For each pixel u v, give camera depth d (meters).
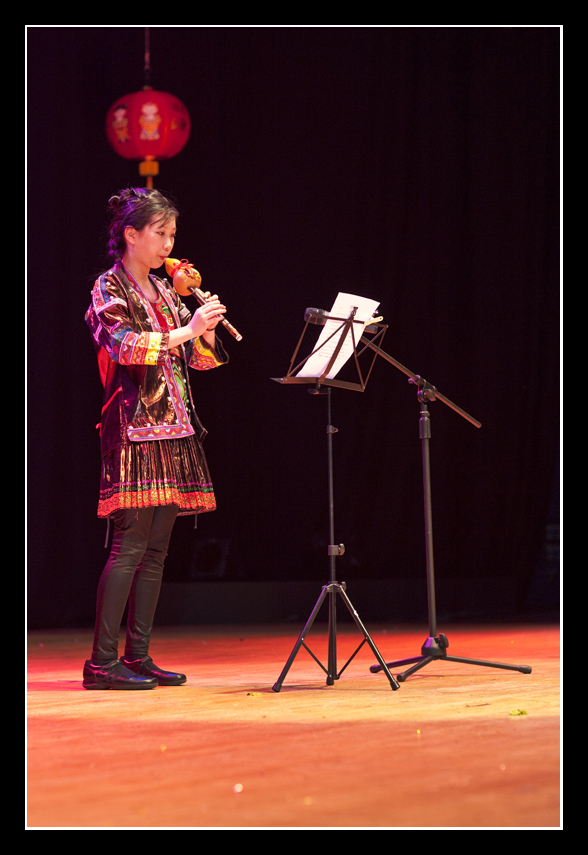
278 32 8.56
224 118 8.52
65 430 8.04
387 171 8.60
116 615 3.97
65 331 8.09
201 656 5.28
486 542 8.55
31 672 4.64
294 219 8.56
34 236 8.02
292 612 8.08
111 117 6.89
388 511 8.44
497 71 8.66
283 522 8.39
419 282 8.58
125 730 2.89
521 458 8.67
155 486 3.96
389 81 8.61
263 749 2.56
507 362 8.68
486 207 8.67
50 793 2.14
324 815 1.95
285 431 8.44
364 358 8.41
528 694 3.53
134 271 4.11
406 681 3.96
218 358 4.34
